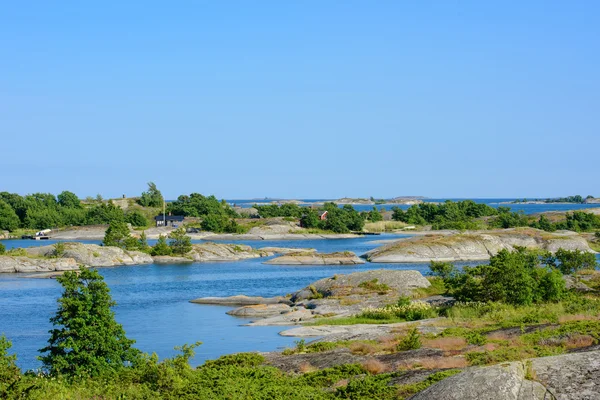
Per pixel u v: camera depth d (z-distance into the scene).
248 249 141.88
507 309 47.69
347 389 24.34
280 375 29.89
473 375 18.50
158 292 81.94
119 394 24.97
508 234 133.25
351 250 146.62
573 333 29.97
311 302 66.50
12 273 106.19
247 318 61.34
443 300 59.84
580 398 17.09
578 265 71.75
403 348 33.50
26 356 45.09
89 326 30.75
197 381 27.70
